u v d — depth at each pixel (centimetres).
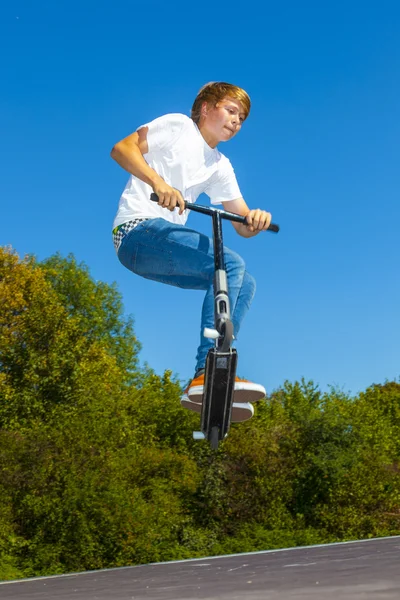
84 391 2325
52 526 1673
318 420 2259
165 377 2362
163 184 319
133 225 343
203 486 2061
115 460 1853
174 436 2186
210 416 274
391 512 2259
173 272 330
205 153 376
